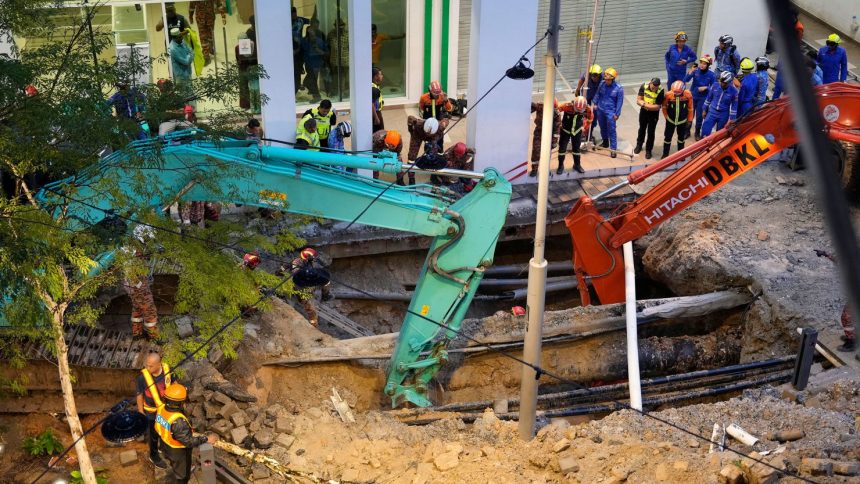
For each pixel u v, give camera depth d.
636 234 14.53
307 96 19.38
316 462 11.06
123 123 10.16
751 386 13.13
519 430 11.26
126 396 12.02
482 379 14.37
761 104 13.77
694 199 14.23
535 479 10.30
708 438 11.14
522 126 17.42
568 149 19.05
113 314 13.51
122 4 16.72
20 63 9.74
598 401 13.55
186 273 10.76
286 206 12.16
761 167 18.88
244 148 11.87
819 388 12.23
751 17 20.73
